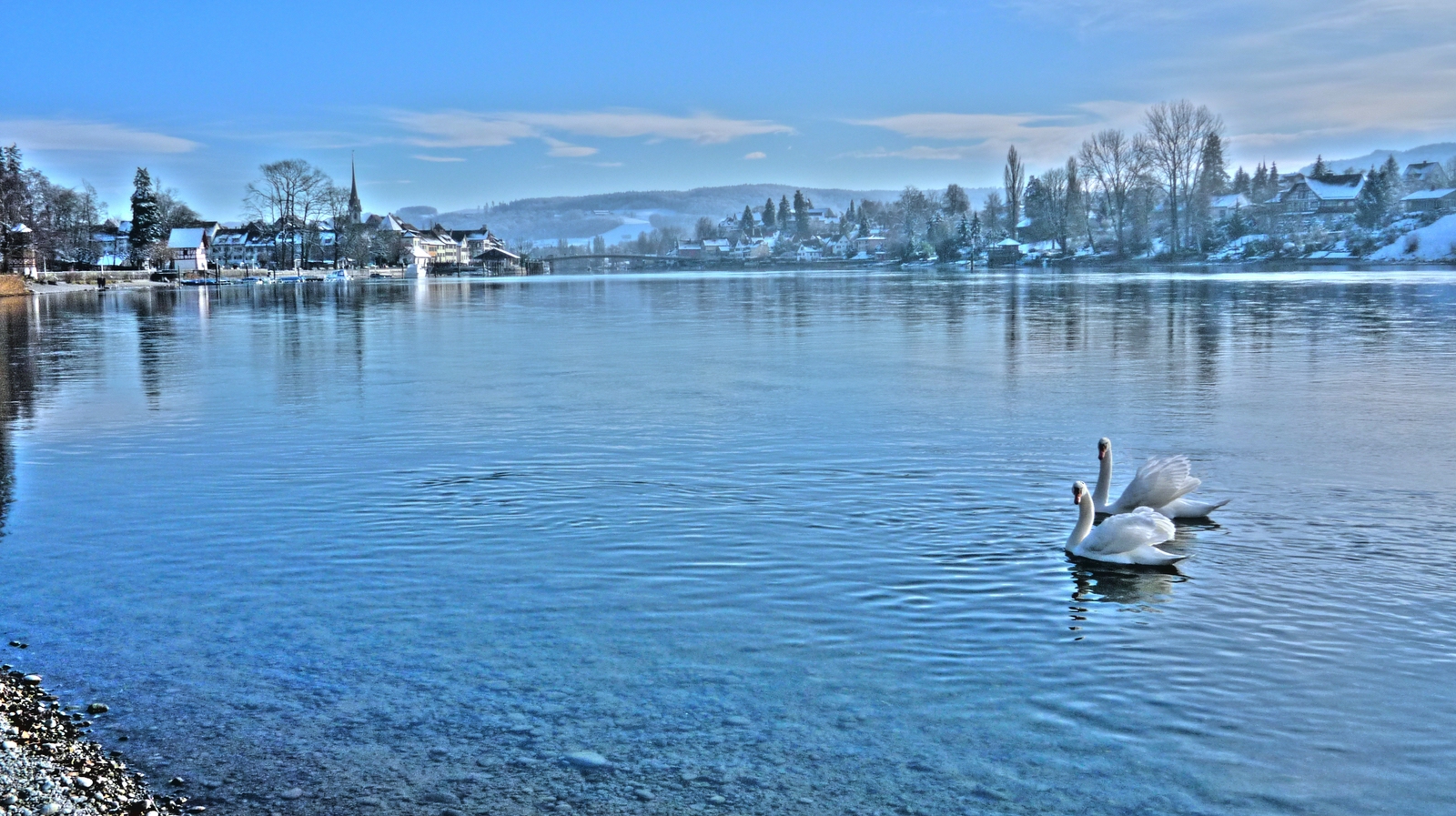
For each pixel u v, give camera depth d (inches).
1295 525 586.6
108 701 382.0
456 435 880.9
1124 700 377.4
